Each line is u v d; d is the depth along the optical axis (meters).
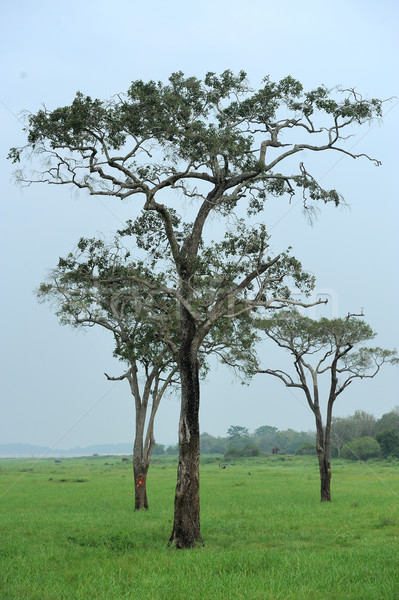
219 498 33.91
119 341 26.88
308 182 21.30
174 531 17.80
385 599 10.92
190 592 11.82
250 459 114.44
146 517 24.80
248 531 20.61
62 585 12.44
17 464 129.25
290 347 33.31
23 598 11.41
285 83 20.19
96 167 18.44
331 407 32.78
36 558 15.30
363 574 13.05
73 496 36.94
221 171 20.02
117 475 65.69
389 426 111.88
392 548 16.02
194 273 19.23
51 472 76.94
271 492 38.31
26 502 33.06
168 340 19.52
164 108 18.25
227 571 13.89
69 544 17.83
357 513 25.38
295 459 111.12
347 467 82.38
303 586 11.98
